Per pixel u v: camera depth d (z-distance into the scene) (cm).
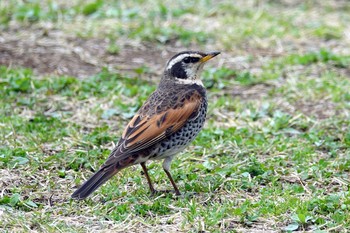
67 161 1259
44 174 1214
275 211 1072
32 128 1395
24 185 1171
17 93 1568
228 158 1291
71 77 1655
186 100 1141
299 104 1584
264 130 1424
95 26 2020
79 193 1034
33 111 1495
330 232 1025
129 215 1064
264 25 2075
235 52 1917
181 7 2188
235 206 1105
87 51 1875
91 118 1470
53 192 1156
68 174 1222
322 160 1259
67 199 1134
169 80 1191
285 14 2180
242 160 1295
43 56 1825
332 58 1831
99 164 1259
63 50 1869
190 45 1953
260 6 2233
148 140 1099
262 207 1086
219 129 1422
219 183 1181
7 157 1246
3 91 1559
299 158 1289
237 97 1633
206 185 1175
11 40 1920
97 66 1794
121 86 1628
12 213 1066
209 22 2098
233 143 1352
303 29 2073
